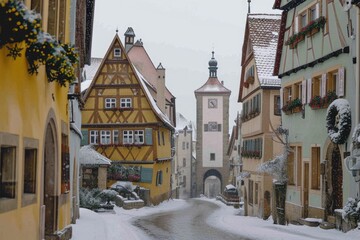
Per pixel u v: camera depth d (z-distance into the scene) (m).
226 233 22.56
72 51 12.14
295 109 26.86
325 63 23.44
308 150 25.34
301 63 26.34
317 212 24.11
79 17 21.17
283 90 29.31
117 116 48.56
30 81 10.54
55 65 11.70
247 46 39.97
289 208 27.77
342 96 21.39
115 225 23.66
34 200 11.27
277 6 29.22
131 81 48.56
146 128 48.16
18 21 7.98
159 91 60.06
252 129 38.31
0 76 8.39
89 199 36.25
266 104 34.50
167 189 59.56
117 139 48.53
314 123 24.62
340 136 20.84
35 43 9.66
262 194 34.88
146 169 48.09
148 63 62.72
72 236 18.00
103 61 48.72
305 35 25.77
